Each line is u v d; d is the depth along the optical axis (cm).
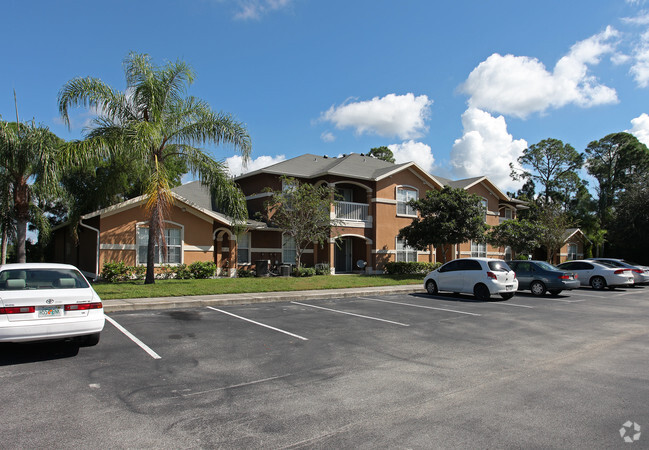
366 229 2509
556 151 5538
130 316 1051
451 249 2977
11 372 612
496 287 1469
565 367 680
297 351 755
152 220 1543
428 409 502
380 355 739
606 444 418
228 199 1645
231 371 637
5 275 744
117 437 420
